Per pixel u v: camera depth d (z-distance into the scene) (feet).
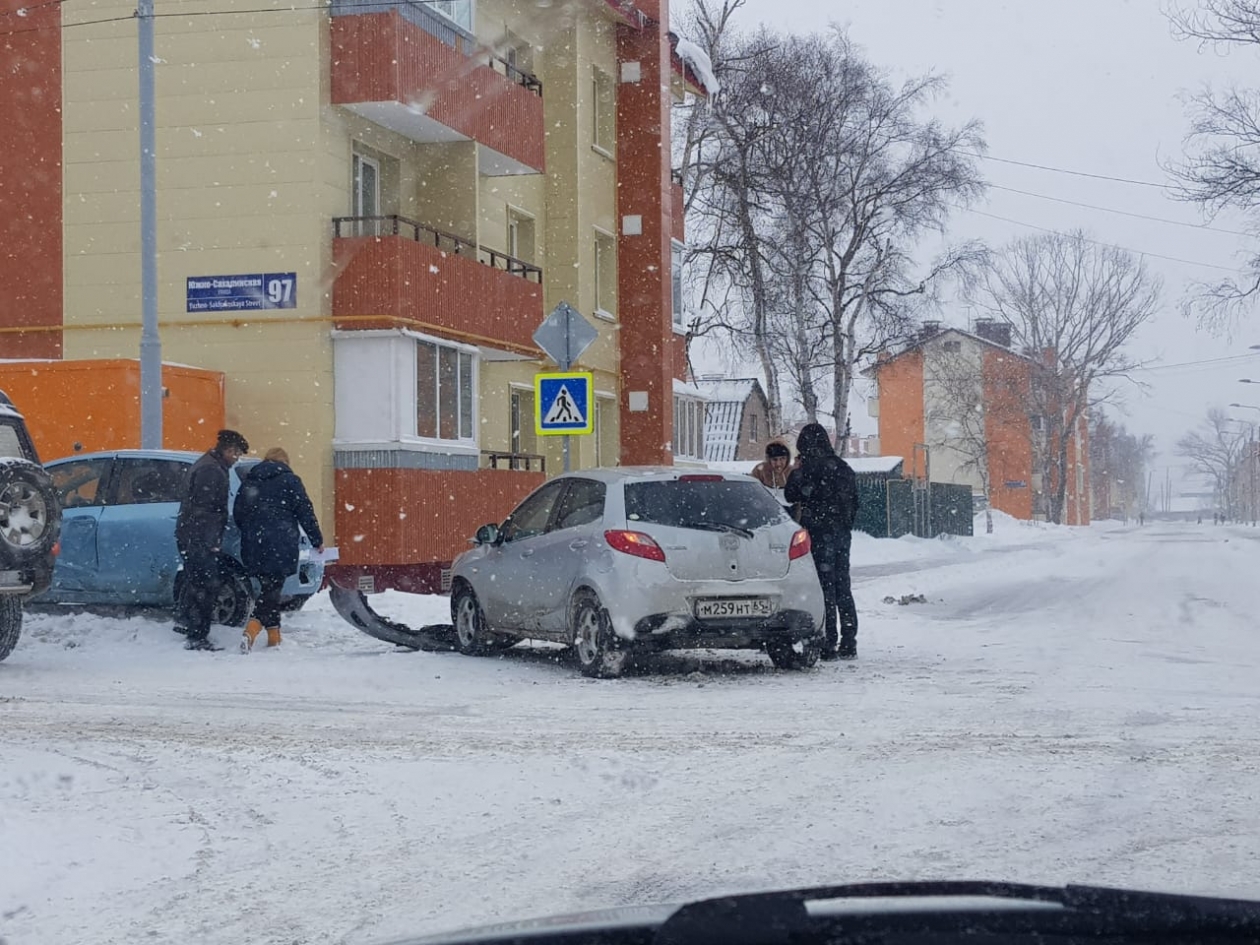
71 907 16.22
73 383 60.90
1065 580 82.89
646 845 18.75
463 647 43.47
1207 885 16.37
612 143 99.66
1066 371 249.55
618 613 36.47
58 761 24.43
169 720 29.53
